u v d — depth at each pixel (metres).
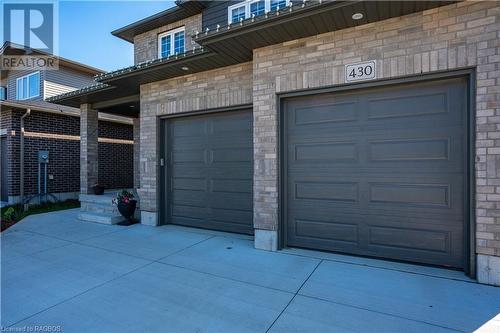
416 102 4.11
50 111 10.39
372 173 4.39
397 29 4.02
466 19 3.63
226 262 4.36
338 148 4.62
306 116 4.85
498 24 3.46
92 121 9.05
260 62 4.98
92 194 8.86
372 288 3.42
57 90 13.64
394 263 4.19
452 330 2.59
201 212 6.50
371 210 4.40
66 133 11.27
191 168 6.62
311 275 3.82
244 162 5.98
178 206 6.83
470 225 3.67
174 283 3.64
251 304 3.09
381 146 4.33
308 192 4.84
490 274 3.46
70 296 3.31
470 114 3.67
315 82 4.54
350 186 4.54
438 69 3.77
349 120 4.54
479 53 3.55
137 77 6.52
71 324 2.74
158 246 5.21
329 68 4.45
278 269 4.05
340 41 4.38
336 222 4.65
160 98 6.74
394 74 4.03
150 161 6.90
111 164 12.55
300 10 3.90
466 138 3.79
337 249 4.65
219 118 6.24
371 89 4.38
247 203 5.95
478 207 3.54
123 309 3.02
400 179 4.21
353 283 3.56
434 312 2.88
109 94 7.97
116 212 7.52
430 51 3.82
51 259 4.55
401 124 4.20
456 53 3.68
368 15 3.98
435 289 3.37
